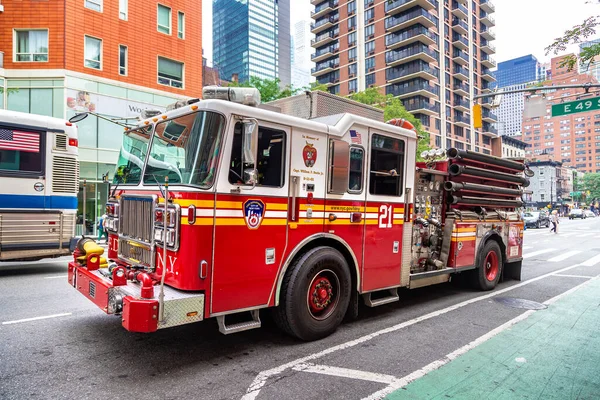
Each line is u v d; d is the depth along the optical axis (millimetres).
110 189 5297
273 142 4211
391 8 52438
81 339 4461
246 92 4227
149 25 21094
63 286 7180
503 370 3982
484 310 6309
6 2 18062
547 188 92688
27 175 7988
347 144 4875
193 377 3566
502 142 73875
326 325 4672
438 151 7109
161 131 4387
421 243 6629
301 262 4398
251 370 3748
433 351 4434
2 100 17938
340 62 61656
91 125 18875
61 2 18188
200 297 3646
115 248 5035
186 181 3779
